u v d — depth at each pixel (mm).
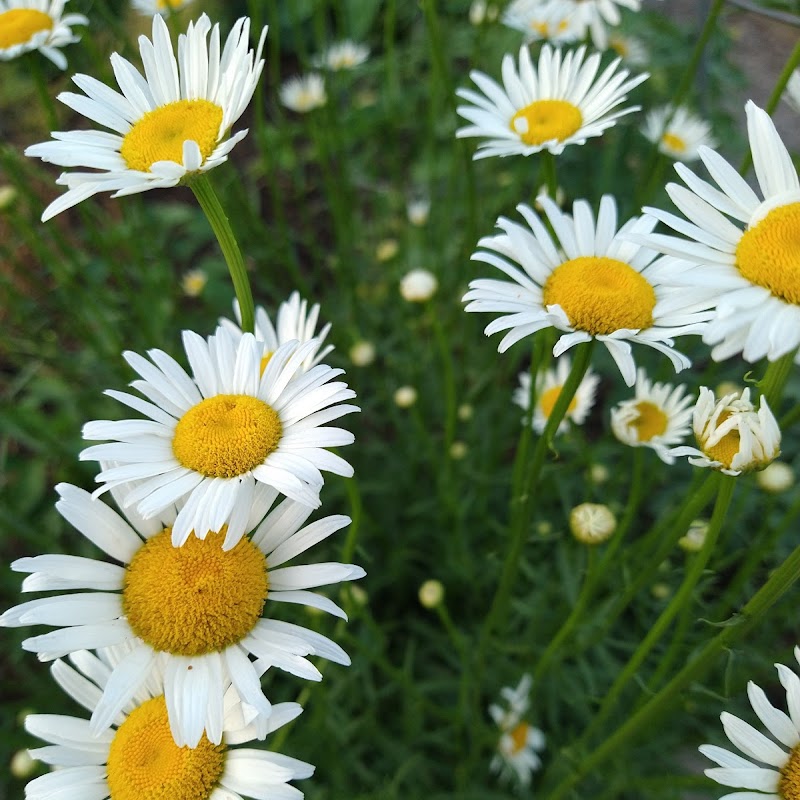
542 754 259
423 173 396
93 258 398
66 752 152
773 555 260
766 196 157
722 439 146
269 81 479
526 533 202
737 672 238
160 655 145
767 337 137
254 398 154
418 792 242
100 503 152
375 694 246
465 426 324
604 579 236
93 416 324
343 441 147
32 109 441
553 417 178
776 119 353
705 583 186
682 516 173
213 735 137
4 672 296
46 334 341
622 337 162
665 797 229
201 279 385
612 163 343
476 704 236
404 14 465
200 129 168
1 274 315
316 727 206
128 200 370
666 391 215
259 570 150
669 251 150
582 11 273
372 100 405
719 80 329
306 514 153
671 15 360
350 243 343
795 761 146
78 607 145
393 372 344
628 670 179
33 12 245
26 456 353
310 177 464
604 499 271
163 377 157
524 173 301
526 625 276
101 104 175
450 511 273
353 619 273
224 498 144
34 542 287
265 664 142
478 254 178
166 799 146
